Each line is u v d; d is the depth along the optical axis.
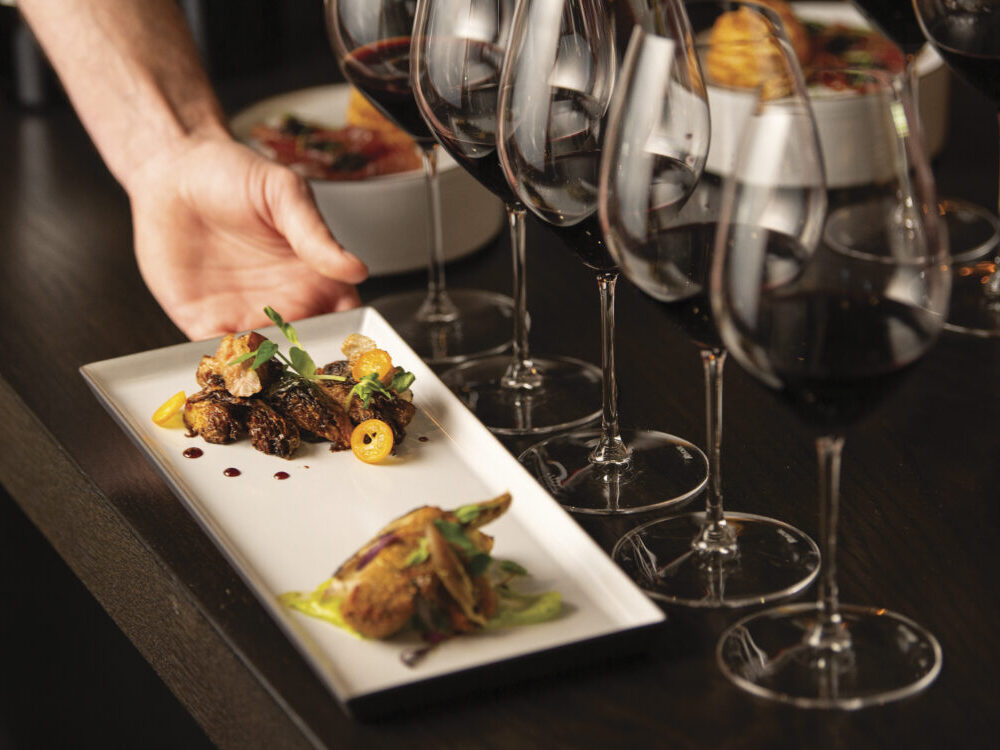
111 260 1.29
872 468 0.85
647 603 0.68
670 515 0.82
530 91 0.79
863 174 0.58
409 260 1.27
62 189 1.46
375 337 1.04
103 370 0.99
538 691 0.66
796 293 0.59
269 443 0.89
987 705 0.62
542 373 1.04
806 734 0.61
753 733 0.62
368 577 0.67
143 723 1.60
